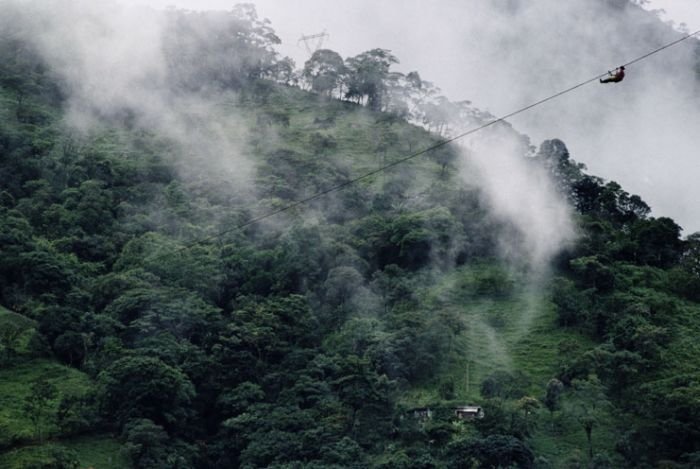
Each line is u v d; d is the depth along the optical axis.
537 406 136.38
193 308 155.88
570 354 157.00
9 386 137.62
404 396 144.88
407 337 153.00
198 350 147.50
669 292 179.75
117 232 185.62
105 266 174.25
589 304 170.12
